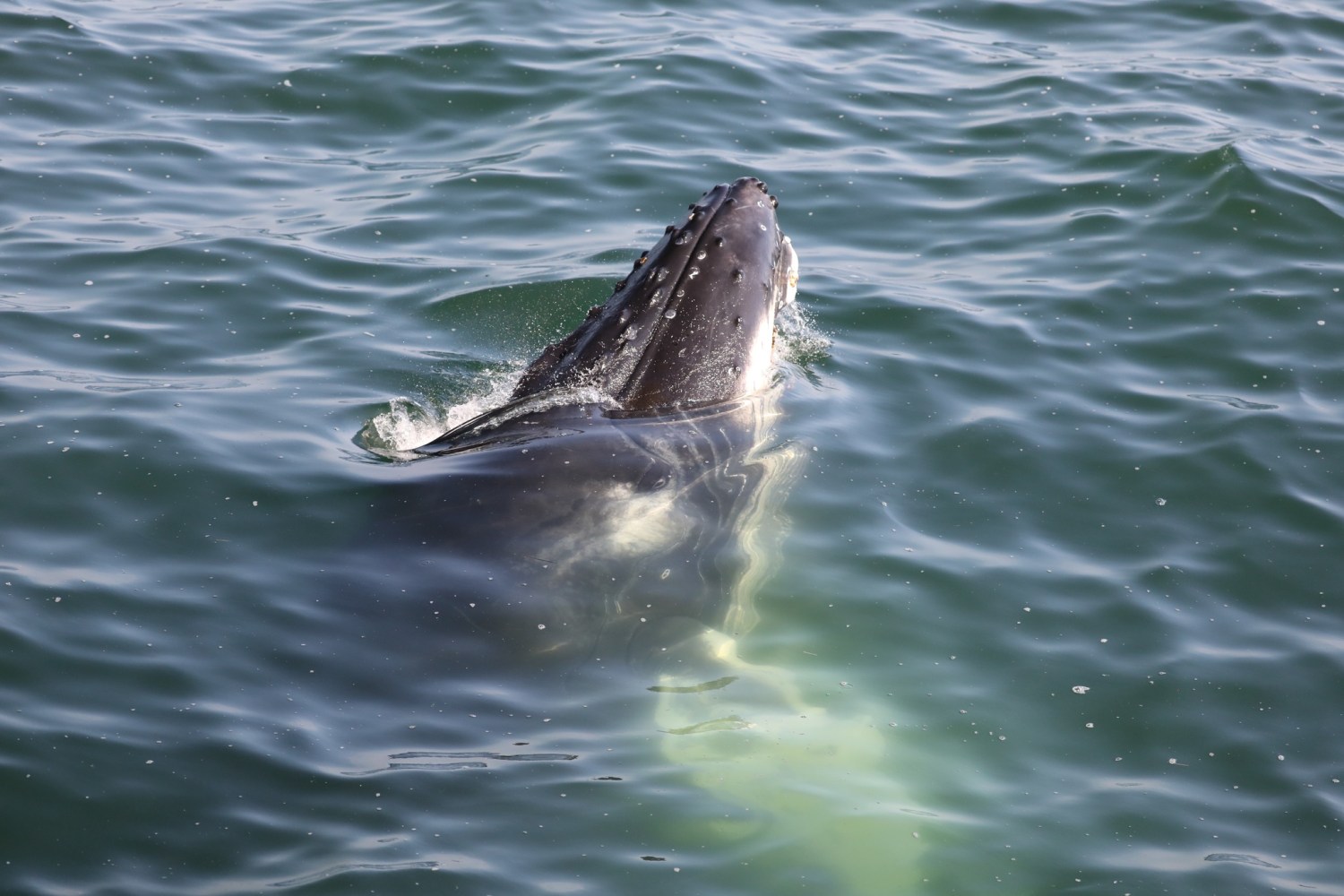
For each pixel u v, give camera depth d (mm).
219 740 14680
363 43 32719
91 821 13641
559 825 13984
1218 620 17562
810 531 18406
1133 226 26719
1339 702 16344
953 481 19766
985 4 36406
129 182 27078
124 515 17938
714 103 30812
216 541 17594
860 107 31156
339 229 25969
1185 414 21391
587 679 15977
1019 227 26844
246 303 23469
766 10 35906
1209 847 14398
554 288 24156
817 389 21375
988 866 14055
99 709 14938
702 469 18500
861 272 25188
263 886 13070
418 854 13492
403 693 15531
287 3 35344
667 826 14086
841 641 16875
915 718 15891
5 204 25859
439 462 18781
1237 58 33781
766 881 13570
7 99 29438
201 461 19000
